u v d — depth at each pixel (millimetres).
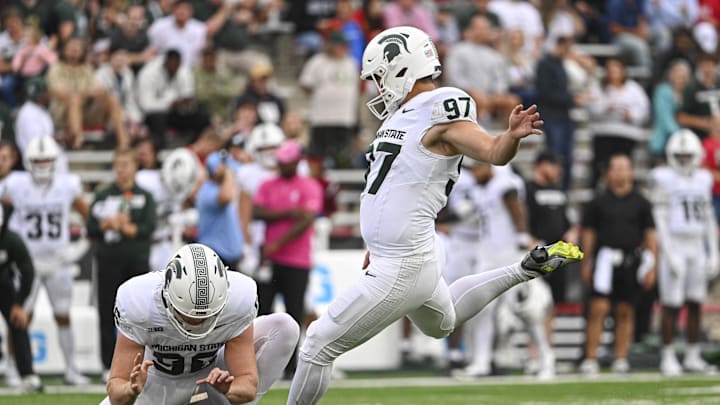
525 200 37250
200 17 48562
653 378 35469
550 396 30375
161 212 35094
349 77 45969
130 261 32594
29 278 31266
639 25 52719
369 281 18250
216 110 45188
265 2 53594
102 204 32656
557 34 49062
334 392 31750
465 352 39031
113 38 46781
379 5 48438
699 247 37844
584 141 51312
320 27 48375
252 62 48188
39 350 36906
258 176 35438
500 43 47125
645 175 49781
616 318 37500
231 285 17812
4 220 30656
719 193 44094
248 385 17875
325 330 18562
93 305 37594
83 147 45281
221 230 33344
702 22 53656
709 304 45625
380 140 18328
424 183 17938
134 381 16984
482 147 16906
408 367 39750
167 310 17234
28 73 45000
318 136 46156
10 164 33594
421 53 18344
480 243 35688
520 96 47344
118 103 44594
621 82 47031
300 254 33750
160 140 44500
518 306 35344
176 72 44625
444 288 18859
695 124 47188
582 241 37469
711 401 28672
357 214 45906
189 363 18312
